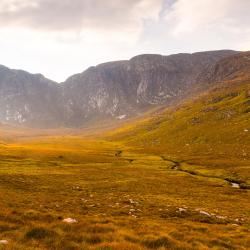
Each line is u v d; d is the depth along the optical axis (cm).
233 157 15662
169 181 10119
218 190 8612
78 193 6962
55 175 10494
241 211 5719
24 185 7638
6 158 14938
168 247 2703
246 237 3512
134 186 8700
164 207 5447
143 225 3606
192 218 4738
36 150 19750
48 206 4828
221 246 2997
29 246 2430
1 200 4997
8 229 2939
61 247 2464
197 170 12800
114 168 13425
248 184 9756
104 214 4509
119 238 2758
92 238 2720
